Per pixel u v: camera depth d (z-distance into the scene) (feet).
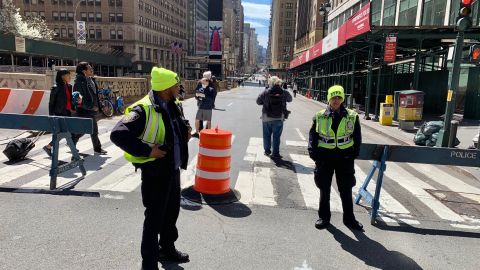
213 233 15.11
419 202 20.17
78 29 150.92
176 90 11.37
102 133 38.09
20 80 44.45
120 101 56.13
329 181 15.93
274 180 23.24
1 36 146.41
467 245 15.06
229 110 72.02
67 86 25.84
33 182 20.71
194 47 515.50
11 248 13.15
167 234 12.59
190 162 27.25
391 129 49.47
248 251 13.73
